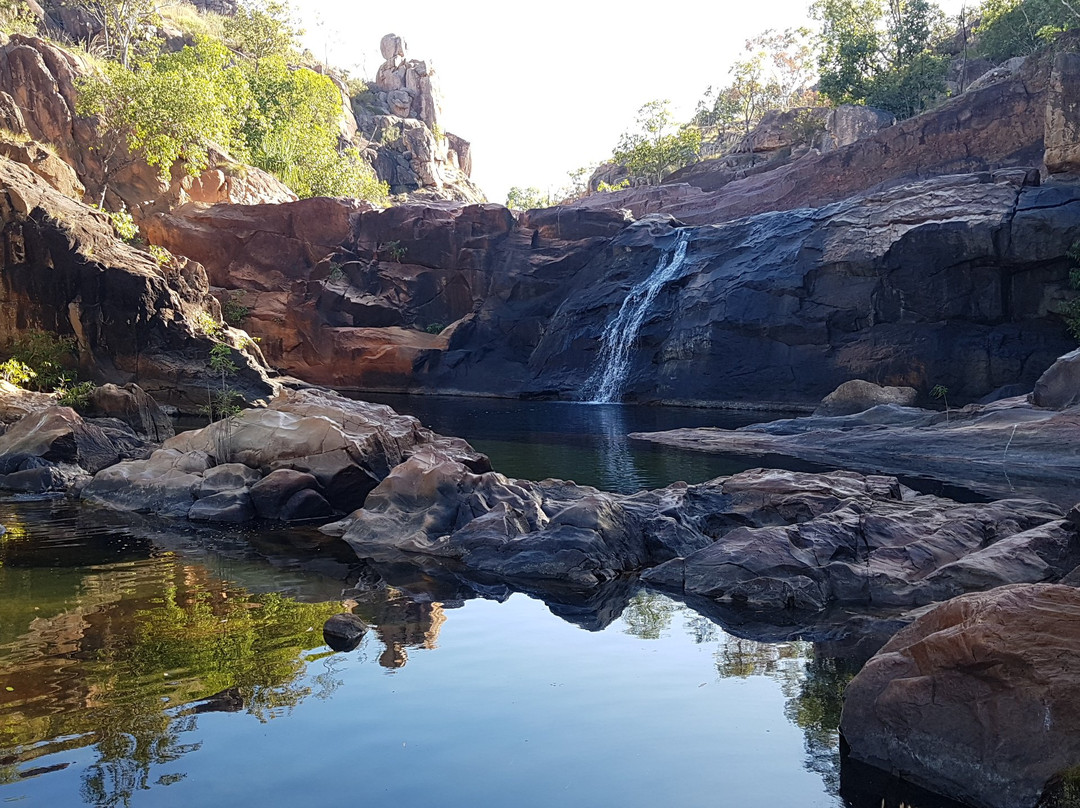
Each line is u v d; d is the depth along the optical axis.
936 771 5.50
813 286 36.19
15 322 30.47
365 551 11.94
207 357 32.22
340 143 94.00
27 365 28.86
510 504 12.76
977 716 5.41
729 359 37.31
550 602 9.68
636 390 39.44
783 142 69.62
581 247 47.94
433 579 10.55
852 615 9.40
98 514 14.17
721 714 6.60
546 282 47.78
